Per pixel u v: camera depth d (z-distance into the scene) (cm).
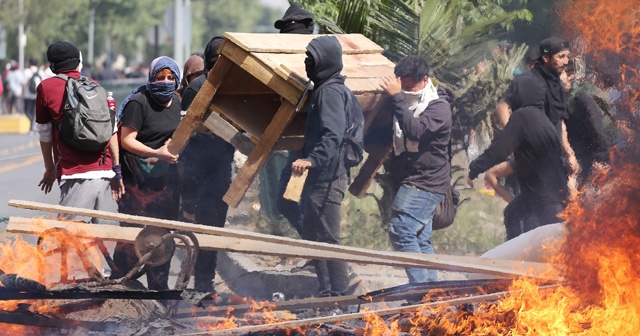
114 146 1572
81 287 1261
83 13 14762
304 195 1502
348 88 1475
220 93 1584
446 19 1986
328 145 1429
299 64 1526
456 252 1903
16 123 6359
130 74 10012
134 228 1350
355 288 1616
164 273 1516
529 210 1605
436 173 1552
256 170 1545
